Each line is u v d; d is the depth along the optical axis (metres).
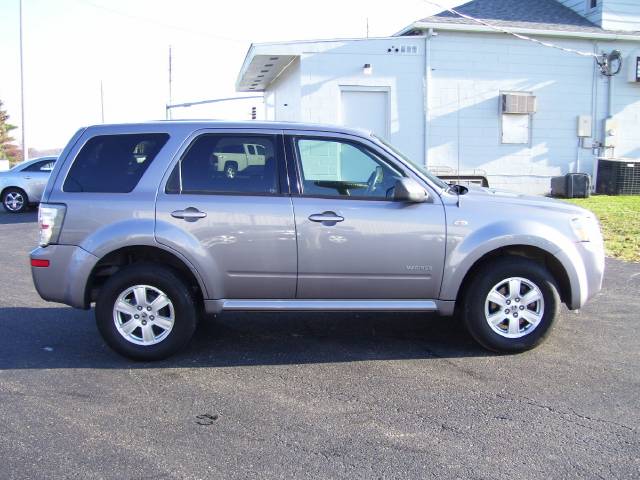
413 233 5.16
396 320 6.47
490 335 5.27
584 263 5.34
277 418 4.12
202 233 5.11
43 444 3.76
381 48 16.30
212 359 5.30
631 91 18.22
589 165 18.17
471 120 17.12
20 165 17.78
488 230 5.18
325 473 3.42
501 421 4.06
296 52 15.92
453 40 16.75
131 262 5.40
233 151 5.27
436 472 3.43
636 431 3.92
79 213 5.13
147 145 5.29
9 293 7.70
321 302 5.27
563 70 17.61
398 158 5.31
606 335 5.86
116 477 3.38
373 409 4.26
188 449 3.70
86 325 6.31
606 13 18.06
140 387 4.67
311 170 5.28
